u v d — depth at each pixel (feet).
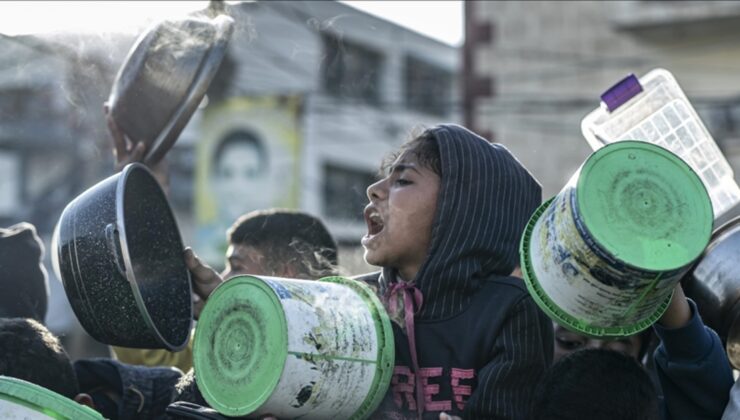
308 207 64.28
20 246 10.80
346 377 7.04
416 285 7.86
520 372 7.55
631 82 9.15
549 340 8.00
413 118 69.10
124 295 8.07
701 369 7.57
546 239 6.89
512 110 51.34
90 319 8.25
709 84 51.98
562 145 51.01
